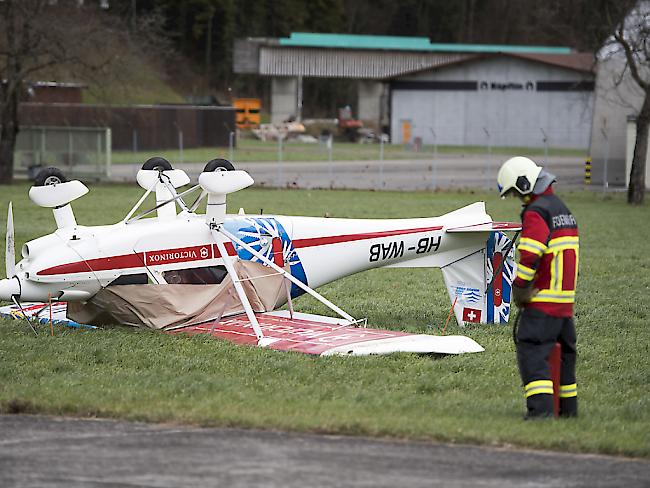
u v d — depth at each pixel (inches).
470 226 1492.4
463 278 1514.5
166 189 1460.4
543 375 942.4
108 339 1307.8
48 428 888.3
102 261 1338.6
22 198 3757.4
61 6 4618.6
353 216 3238.2
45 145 4827.8
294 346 1254.9
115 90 4798.2
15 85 4330.7
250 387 1069.8
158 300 1360.7
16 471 768.3
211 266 1409.9
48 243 1341.0
